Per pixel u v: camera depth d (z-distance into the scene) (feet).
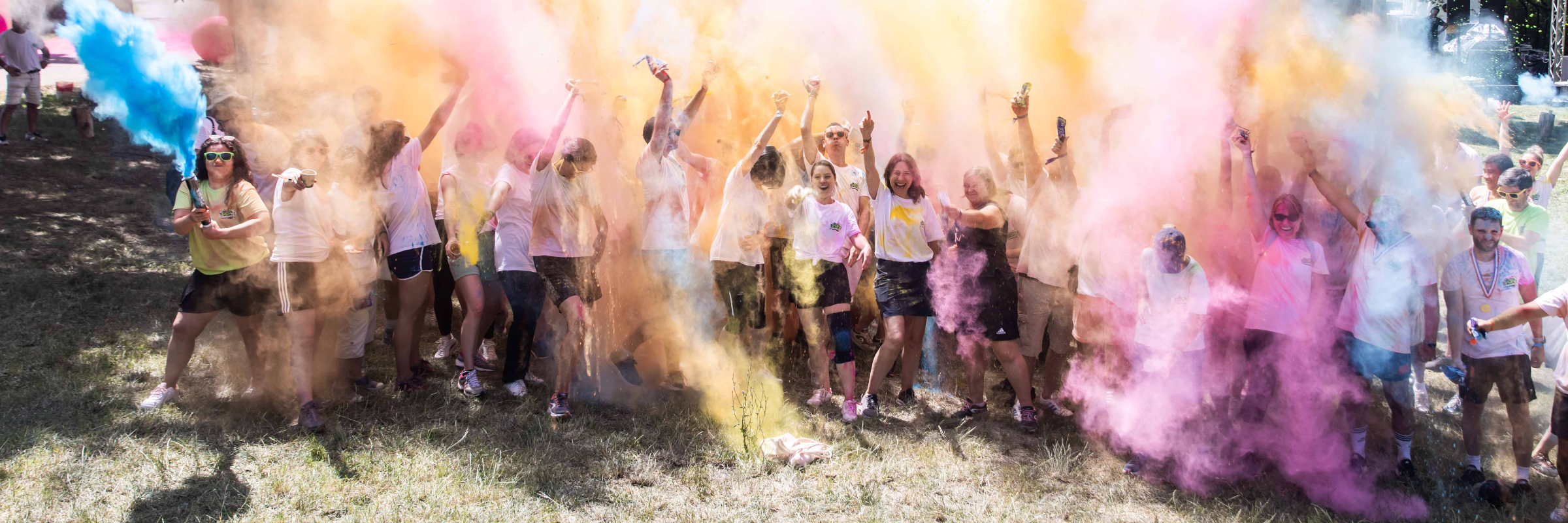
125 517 11.41
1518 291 13.42
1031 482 13.71
